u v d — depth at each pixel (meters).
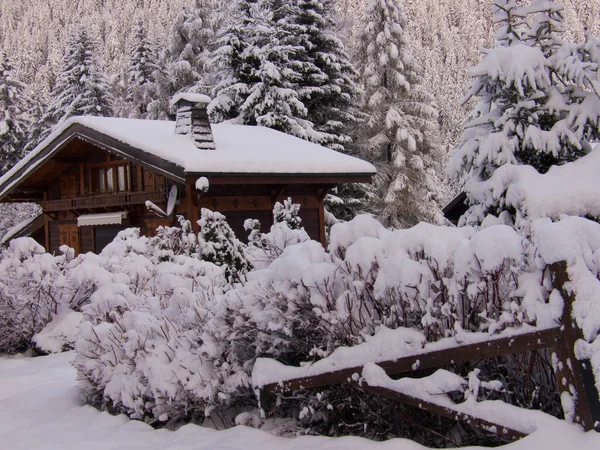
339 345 4.29
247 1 30.77
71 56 41.19
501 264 3.50
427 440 3.99
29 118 42.59
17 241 11.04
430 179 31.95
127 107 42.56
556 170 9.79
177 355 5.17
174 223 16.23
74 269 9.43
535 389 3.58
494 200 10.43
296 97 27.84
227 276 8.62
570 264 3.21
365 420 4.30
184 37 40.34
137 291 8.61
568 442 3.06
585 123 10.57
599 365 3.06
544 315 3.32
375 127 32.19
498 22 11.88
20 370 8.47
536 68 10.80
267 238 6.65
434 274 3.87
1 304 9.83
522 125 11.11
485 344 3.51
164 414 5.15
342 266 4.41
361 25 33.44
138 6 127.00
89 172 19.38
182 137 16.72
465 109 64.12
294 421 4.76
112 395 5.64
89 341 6.03
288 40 29.09
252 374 4.67
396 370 3.87
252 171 15.44
